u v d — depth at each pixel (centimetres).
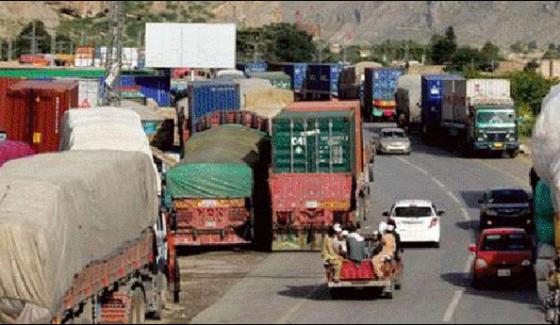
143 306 5550
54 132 8994
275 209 8512
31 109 8994
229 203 8525
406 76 19988
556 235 6406
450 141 17062
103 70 13938
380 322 5450
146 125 14138
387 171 13950
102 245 5016
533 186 9600
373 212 10488
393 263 6344
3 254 4453
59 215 4572
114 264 5184
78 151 5841
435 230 8744
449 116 16812
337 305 6128
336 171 8538
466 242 9038
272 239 8606
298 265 7944
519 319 5534
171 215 7994
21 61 18312
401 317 5619
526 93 18012
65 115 7906
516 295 6550
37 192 4584
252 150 9238
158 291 5756
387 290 6294
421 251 8600
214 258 8394
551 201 6750
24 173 4912
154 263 5872
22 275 4453
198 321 5622
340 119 8519
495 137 15300
